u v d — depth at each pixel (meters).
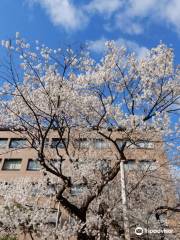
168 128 11.81
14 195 12.90
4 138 35.47
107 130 12.26
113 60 12.75
